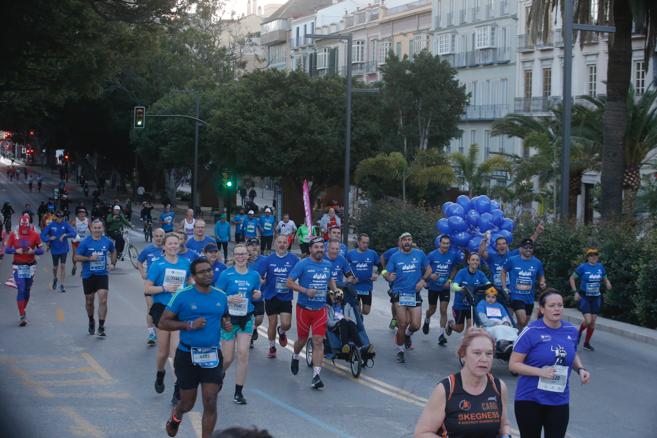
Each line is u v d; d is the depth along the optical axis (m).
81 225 27.78
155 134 66.81
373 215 36.97
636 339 17.69
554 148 36.22
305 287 12.55
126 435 9.77
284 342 14.49
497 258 16.61
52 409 10.86
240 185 78.56
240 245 11.43
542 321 7.82
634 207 30.16
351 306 13.57
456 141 64.69
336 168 48.81
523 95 57.19
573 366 8.09
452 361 14.71
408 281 14.66
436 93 48.62
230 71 79.38
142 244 43.31
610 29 23.34
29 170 141.75
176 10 36.09
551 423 7.74
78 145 84.44
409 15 71.56
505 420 5.93
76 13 32.69
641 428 10.66
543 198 39.94
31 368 13.30
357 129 47.59
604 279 16.28
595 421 10.98
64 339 15.80
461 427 5.81
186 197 81.88
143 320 18.20
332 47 86.44
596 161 36.25
